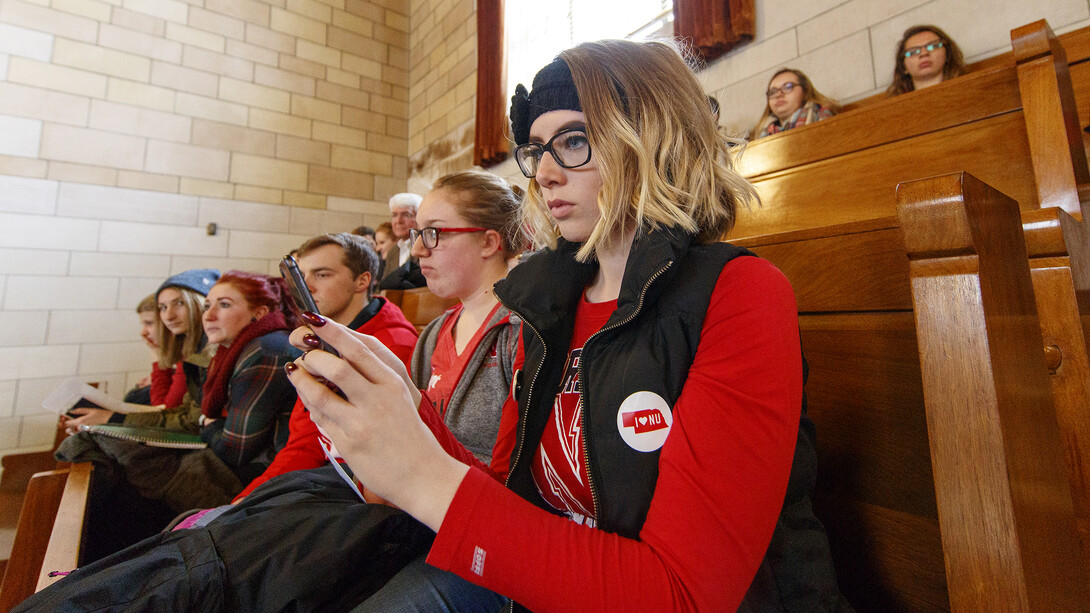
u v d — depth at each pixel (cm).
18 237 409
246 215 504
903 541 71
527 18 462
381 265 426
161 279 460
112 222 445
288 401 173
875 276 78
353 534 70
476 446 111
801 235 88
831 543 79
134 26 466
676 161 65
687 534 45
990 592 47
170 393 257
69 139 433
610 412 59
